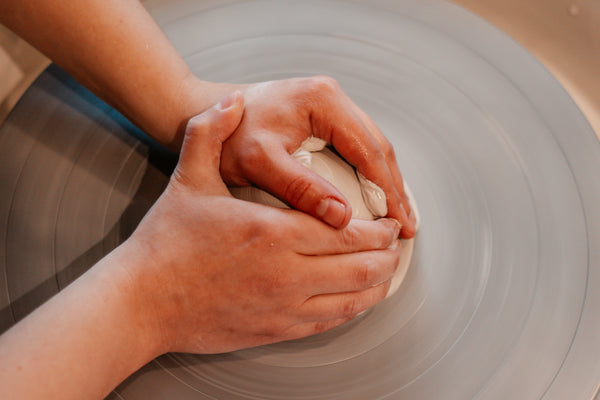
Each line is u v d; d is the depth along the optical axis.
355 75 0.98
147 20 0.81
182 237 0.67
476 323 0.76
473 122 0.93
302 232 0.65
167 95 0.79
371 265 0.68
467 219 0.85
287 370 0.74
